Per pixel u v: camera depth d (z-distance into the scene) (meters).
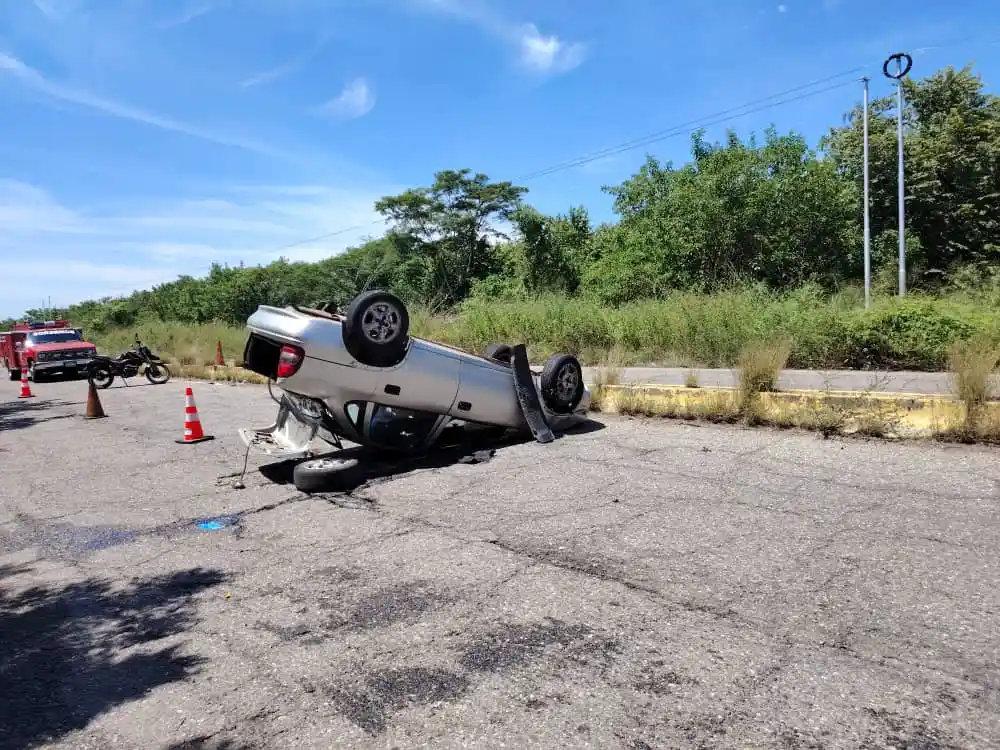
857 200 25.78
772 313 13.53
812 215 24.20
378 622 3.34
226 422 10.55
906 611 3.13
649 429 7.61
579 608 3.35
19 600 3.97
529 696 2.62
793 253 24.50
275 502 5.69
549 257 34.38
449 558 4.13
